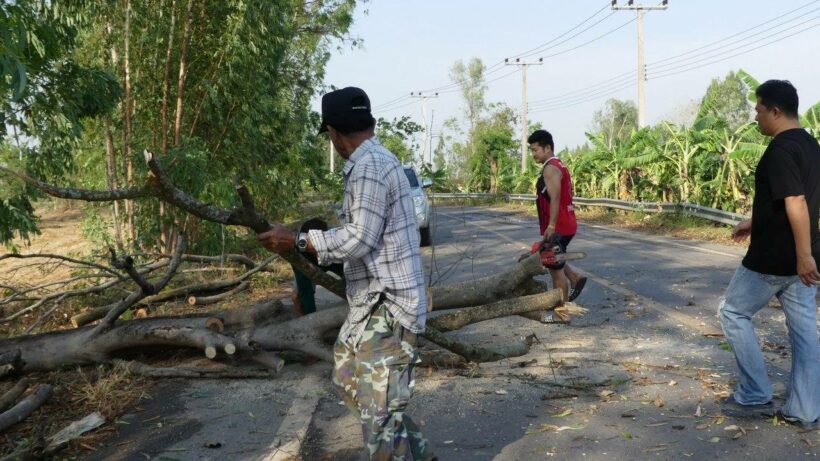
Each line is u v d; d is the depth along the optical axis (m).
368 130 3.00
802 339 3.99
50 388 4.65
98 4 10.83
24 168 8.78
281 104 16.22
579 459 3.66
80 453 3.88
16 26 6.20
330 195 18.78
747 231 4.62
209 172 12.05
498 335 6.26
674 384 4.78
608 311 7.26
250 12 11.81
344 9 25.22
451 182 26.16
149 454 3.81
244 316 5.17
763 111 4.01
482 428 4.11
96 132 12.46
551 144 6.65
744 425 4.04
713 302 7.65
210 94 11.87
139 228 11.92
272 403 4.56
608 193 24.72
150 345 5.18
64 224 26.05
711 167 18.05
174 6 11.61
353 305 3.04
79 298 7.86
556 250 6.49
